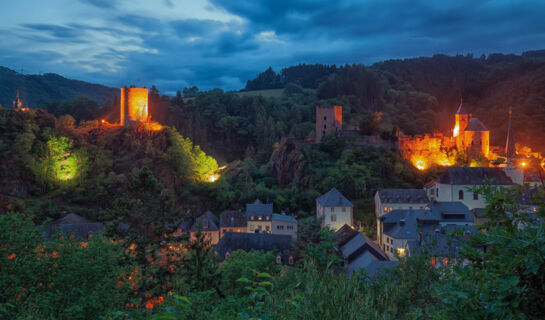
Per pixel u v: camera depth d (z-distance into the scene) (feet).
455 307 17.69
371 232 245.65
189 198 323.37
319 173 331.77
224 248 210.18
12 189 298.15
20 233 64.13
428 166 344.08
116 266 82.74
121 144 356.38
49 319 57.00
